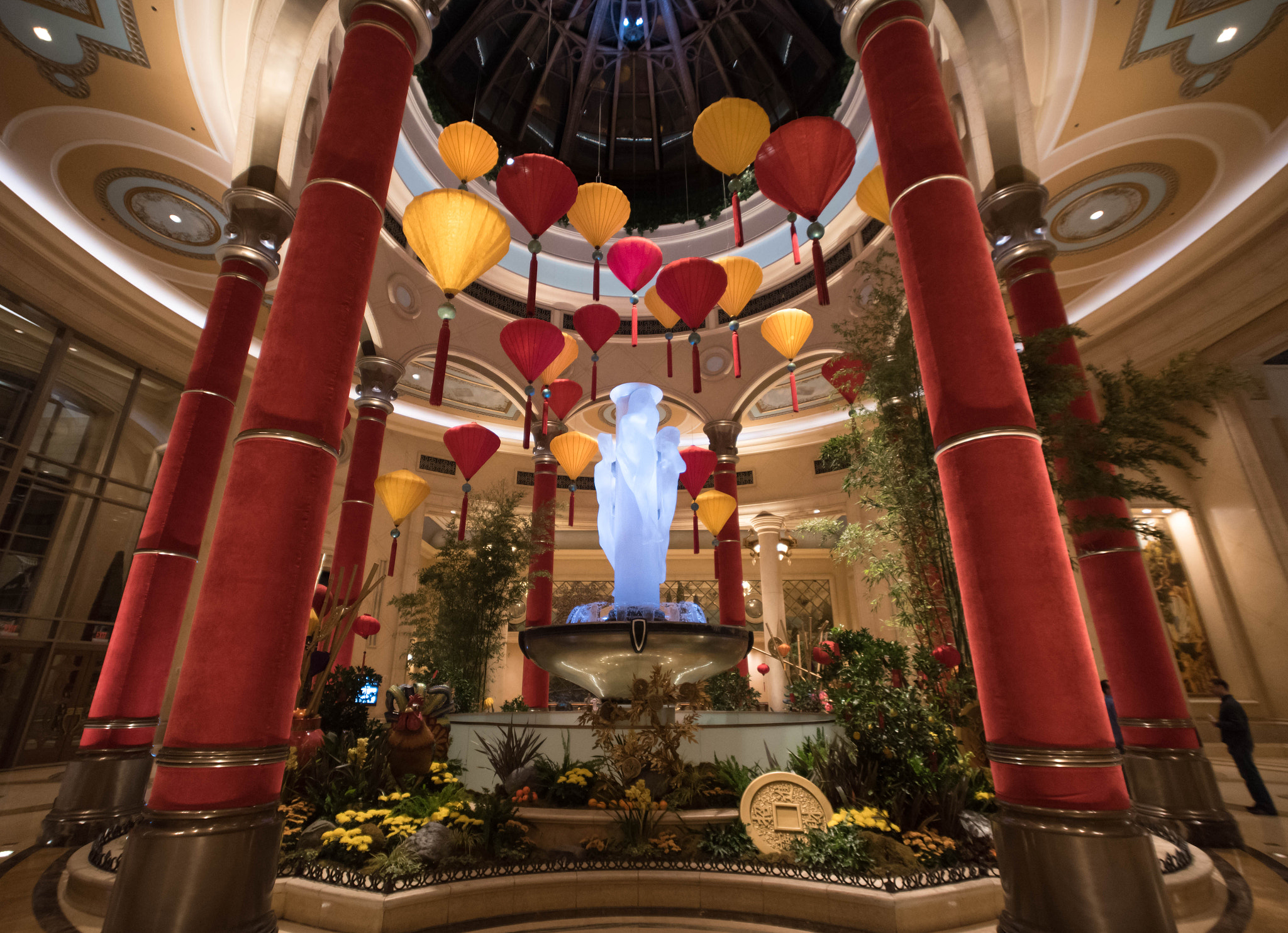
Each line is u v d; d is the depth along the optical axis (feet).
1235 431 29.89
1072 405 17.61
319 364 11.34
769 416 53.98
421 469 49.93
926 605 18.10
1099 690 9.62
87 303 30.42
